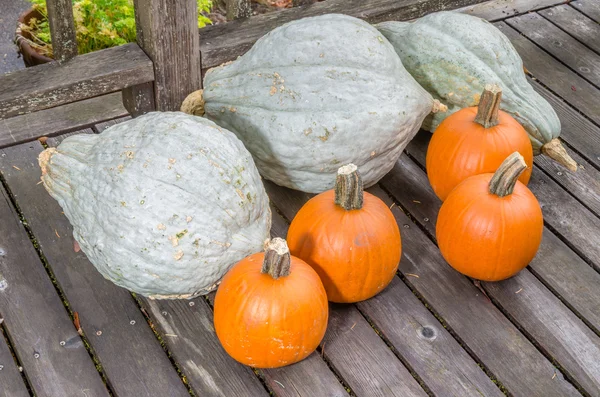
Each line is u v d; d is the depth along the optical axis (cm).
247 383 197
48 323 203
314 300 192
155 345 201
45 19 270
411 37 231
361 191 198
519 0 277
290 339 191
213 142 200
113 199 195
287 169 217
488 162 214
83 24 259
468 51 228
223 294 193
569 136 241
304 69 213
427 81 230
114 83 224
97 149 200
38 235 216
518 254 204
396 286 210
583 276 212
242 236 201
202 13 291
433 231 220
